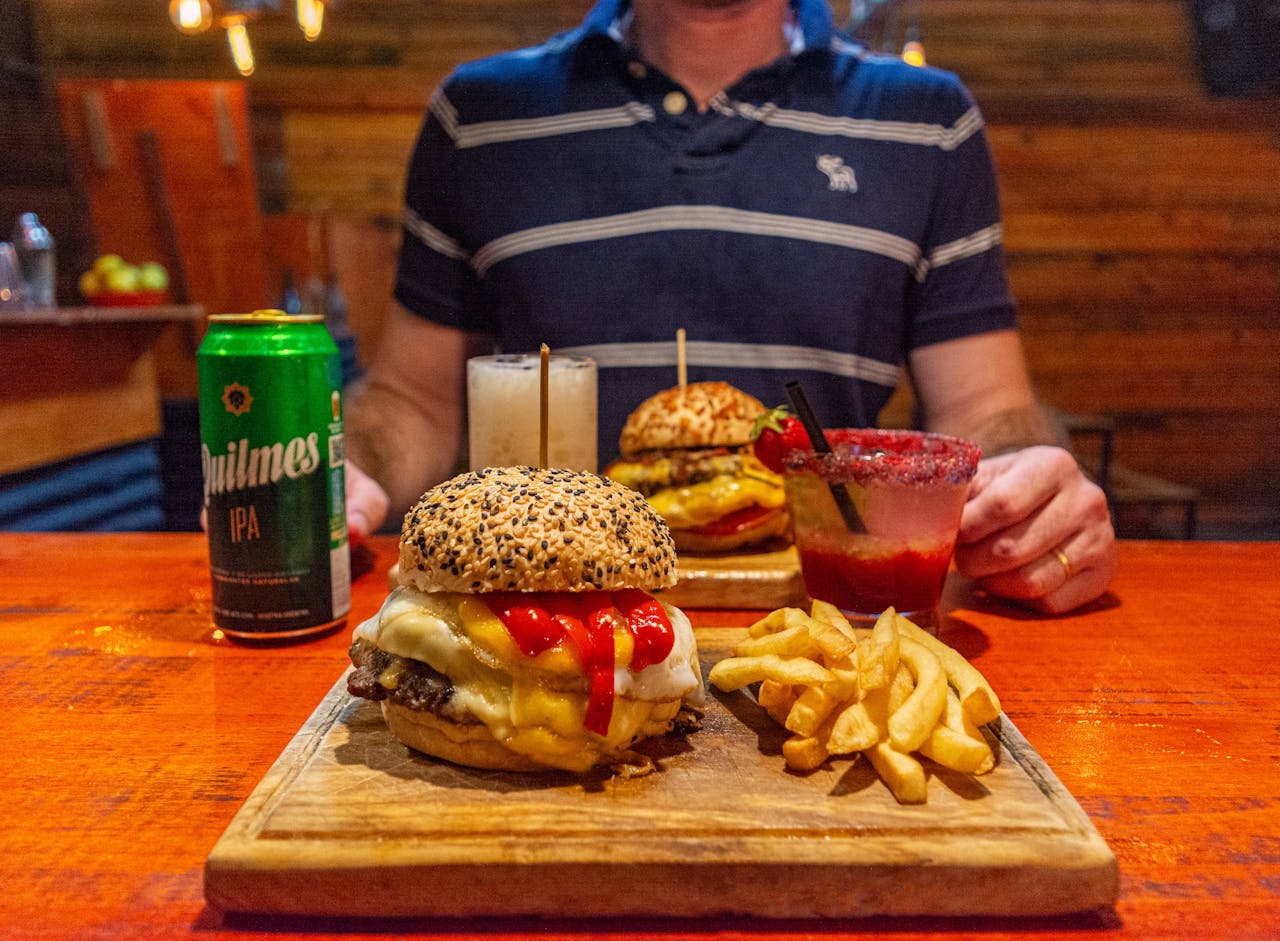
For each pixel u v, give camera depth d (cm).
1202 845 31
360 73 229
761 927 28
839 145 83
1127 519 206
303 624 47
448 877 28
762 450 52
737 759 35
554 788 32
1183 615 53
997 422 78
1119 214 212
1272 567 63
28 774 35
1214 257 214
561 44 90
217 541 46
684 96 82
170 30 221
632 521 37
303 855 28
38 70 204
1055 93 217
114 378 148
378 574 61
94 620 52
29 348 125
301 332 46
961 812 31
